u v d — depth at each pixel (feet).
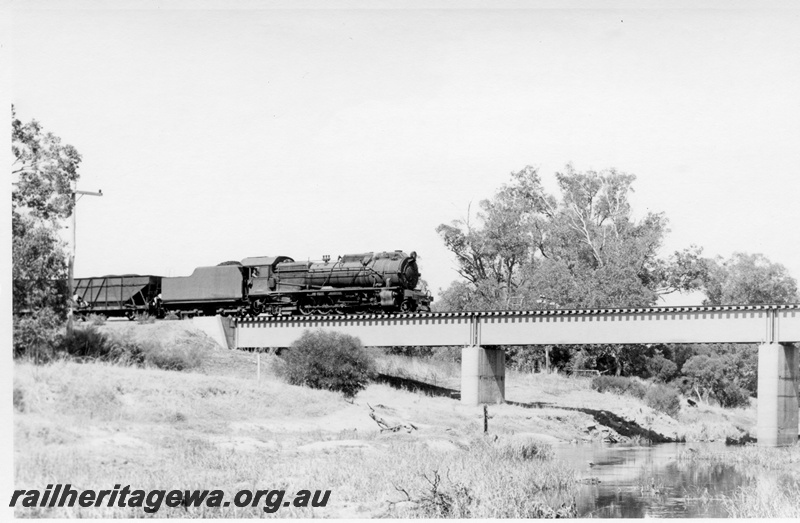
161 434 145.69
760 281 385.09
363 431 171.12
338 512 111.14
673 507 120.88
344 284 231.30
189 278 246.27
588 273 342.03
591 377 311.47
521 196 372.58
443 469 130.21
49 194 187.21
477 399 218.18
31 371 160.56
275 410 180.96
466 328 219.61
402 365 259.60
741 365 338.34
